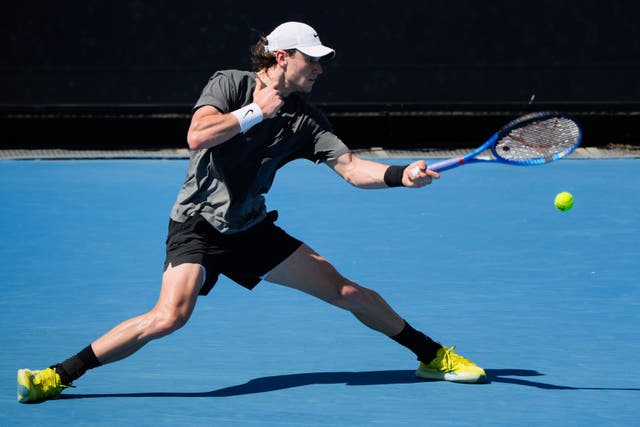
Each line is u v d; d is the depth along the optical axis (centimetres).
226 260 1723
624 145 5834
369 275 2797
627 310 2380
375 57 5994
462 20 5966
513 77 6000
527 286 2647
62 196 4359
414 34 5988
